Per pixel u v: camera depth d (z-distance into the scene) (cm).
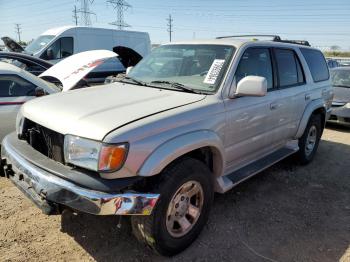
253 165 419
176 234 306
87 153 258
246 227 363
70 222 358
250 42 403
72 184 258
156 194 272
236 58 369
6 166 331
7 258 297
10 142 334
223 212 393
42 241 324
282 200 431
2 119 497
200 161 313
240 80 356
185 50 411
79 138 263
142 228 283
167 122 284
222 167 348
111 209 251
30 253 306
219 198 428
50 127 284
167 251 300
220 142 333
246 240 339
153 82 382
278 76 445
